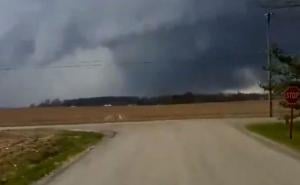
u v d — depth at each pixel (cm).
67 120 8031
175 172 1691
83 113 10275
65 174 1753
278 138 3052
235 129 4062
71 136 3962
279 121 4959
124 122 6378
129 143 3042
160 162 2006
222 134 3566
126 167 1881
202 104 13475
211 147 2622
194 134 3631
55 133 4428
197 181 1477
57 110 12375
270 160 1994
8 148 2855
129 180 1552
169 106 12812
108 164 2006
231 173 1634
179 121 5853
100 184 1503
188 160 2055
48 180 1617
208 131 3912
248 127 4234
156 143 2959
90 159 2238
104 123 6431
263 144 2733
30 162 2211
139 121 6475
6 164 2106
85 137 3806
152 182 1490
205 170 1727
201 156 2202
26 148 2838
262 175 1570
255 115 6956
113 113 9744
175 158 2139
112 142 3212
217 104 12950
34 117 9406
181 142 2978
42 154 2519
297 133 3444
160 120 6500
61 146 3044
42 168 1916
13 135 4184
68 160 2239
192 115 7950
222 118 6378
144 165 1922
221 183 1430
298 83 4216
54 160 2239
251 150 2422
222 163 1927
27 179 1628
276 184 1390
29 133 4500
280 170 1681
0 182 1571
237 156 2172
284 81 4300
